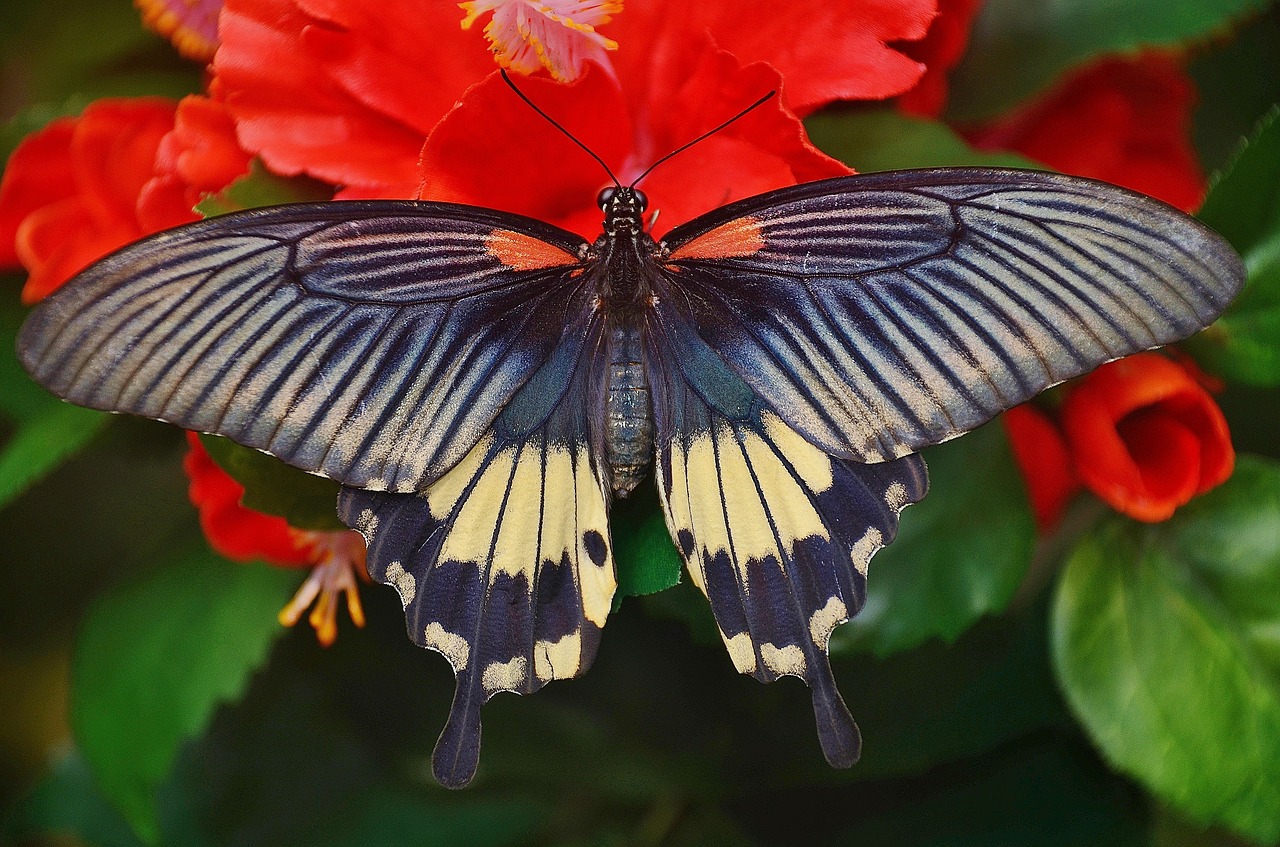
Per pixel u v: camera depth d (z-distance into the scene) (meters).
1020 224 0.43
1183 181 0.48
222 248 0.43
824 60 0.45
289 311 0.43
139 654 0.48
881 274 0.44
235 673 0.48
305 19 0.44
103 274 0.42
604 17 0.44
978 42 0.47
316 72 0.45
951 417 0.44
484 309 0.45
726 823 0.51
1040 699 0.49
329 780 0.52
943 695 0.49
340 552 0.46
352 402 0.44
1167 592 0.46
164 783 0.51
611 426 0.45
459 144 0.44
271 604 0.48
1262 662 0.46
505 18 0.44
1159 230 0.43
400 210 0.44
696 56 0.45
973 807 0.50
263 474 0.44
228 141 0.45
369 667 0.50
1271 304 0.46
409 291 0.44
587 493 0.45
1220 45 0.49
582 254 0.45
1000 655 0.49
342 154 0.45
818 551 0.44
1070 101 0.48
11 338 0.49
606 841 0.51
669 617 0.47
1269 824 0.46
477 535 0.45
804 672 0.44
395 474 0.44
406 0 0.44
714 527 0.45
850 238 0.44
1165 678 0.46
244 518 0.46
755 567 0.45
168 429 0.49
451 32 0.44
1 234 0.48
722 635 0.44
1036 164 0.46
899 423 0.44
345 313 0.44
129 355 0.42
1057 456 0.47
